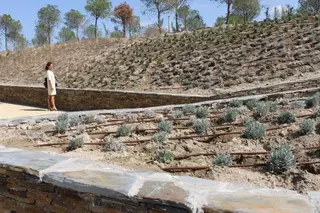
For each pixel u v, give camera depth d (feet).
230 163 13.42
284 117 17.95
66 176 8.59
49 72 44.70
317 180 11.46
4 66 92.68
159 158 14.15
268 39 53.36
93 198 8.04
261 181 11.70
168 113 24.38
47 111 46.88
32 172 9.27
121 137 18.21
